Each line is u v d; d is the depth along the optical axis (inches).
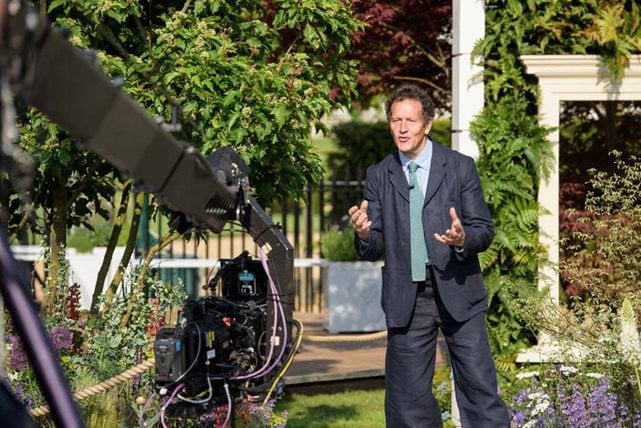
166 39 279.0
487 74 307.6
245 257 201.8
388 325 233.5
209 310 191.5
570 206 373.4
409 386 235.1
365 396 382.0
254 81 281.0
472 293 231.3
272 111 275.6
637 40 309.0
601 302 314.2
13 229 311.1
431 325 234.7
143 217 474.6
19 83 84.2
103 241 581.6
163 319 279.9
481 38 306.5
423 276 231.3
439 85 472.7
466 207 230.2
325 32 307.0
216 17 291.7
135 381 259.9
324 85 298.4
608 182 309.9
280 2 308.5
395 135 231.3
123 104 111.3
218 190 151.4
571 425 273.4
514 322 309.4
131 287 286.8
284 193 302.0
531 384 293.9
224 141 275.0
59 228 309.7
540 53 308.8
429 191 230.5
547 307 296.2
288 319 194.1
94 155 299.6
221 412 250.2
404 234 231.8
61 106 102.3
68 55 99.5
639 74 310.8
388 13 422.6
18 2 83.2
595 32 304.2
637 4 310.8
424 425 237.1
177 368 179.3
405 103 229.5
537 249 308.3
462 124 307.9
